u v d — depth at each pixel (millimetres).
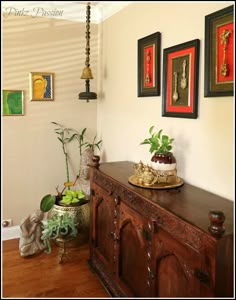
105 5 2812
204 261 1100
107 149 2984
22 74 2791
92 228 2309
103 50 2980
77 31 2980
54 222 2553
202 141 1677
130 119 2500
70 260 2469
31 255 2521
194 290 1165
